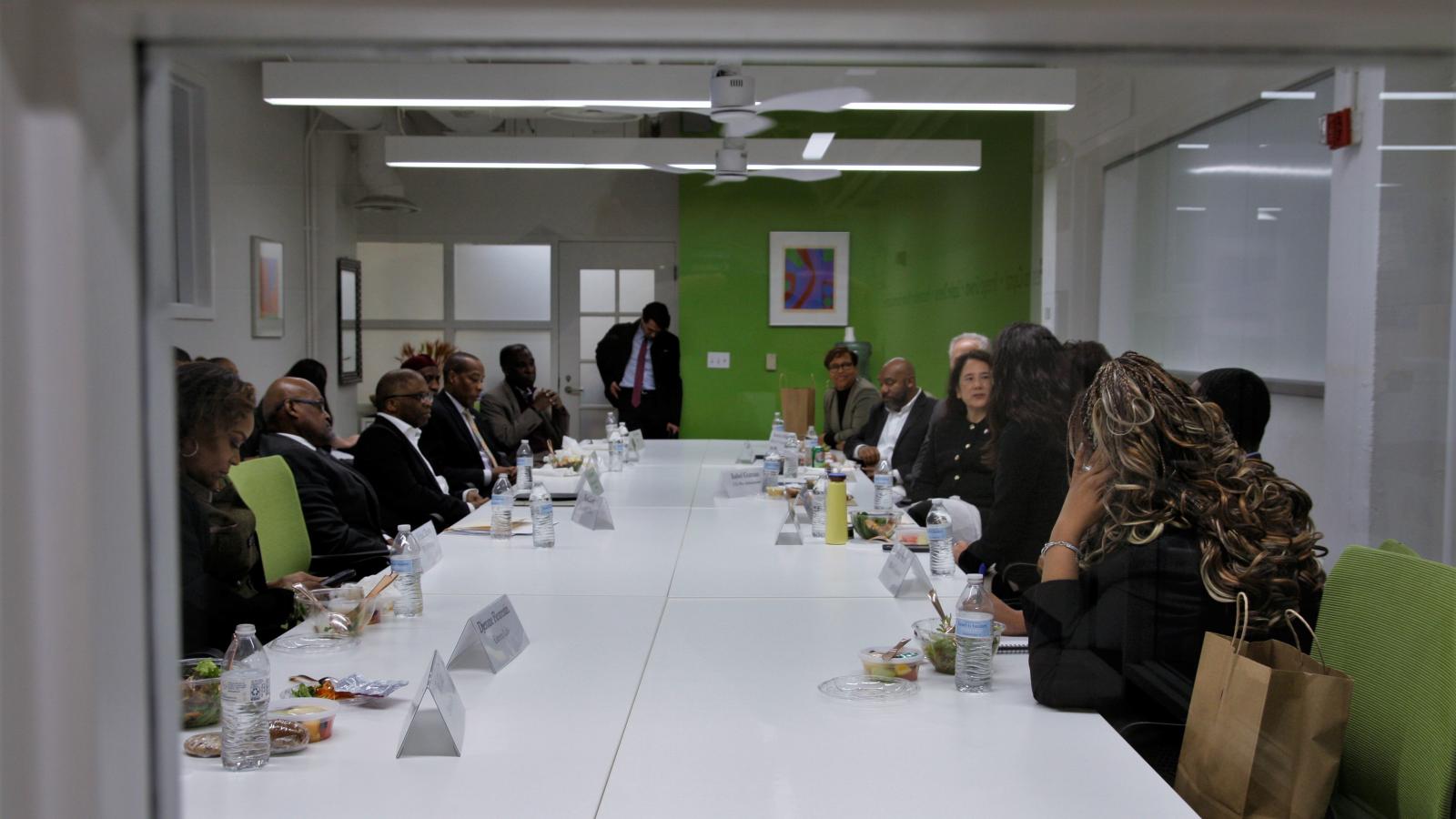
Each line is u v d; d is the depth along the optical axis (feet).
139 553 2.27
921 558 8.43
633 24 2.17
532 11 2.10
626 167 16.66
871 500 11.00
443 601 7.12
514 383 16.24
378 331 17.88
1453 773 4.50
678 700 5.07
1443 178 8.89
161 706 2.38
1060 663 4.93
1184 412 5.45
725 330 17.88
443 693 4.58
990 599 5.83
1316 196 10.11
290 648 5.99
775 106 7.83
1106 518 5.25
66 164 2.02
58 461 2.06
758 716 4.82
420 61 2.35
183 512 4.54
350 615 6.20
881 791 4.00
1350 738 5.18
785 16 2.13
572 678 5.41
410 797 3.95
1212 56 2.48
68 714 2.10
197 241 5.60
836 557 8.57
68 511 2.07
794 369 17.80
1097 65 2.58
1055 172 14.24
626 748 4.44
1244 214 11.35
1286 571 5.12
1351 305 9.71
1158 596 4.93
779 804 3.88
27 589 2.06
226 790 4.00
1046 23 2.20
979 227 14.97
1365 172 9.37
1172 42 2.36
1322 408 10.23
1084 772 4.18
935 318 15.64
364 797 3.94
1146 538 5.06
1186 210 12.50
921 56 2.41
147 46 2.19
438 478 13.12
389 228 17.54
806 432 16.76
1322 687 4.16
